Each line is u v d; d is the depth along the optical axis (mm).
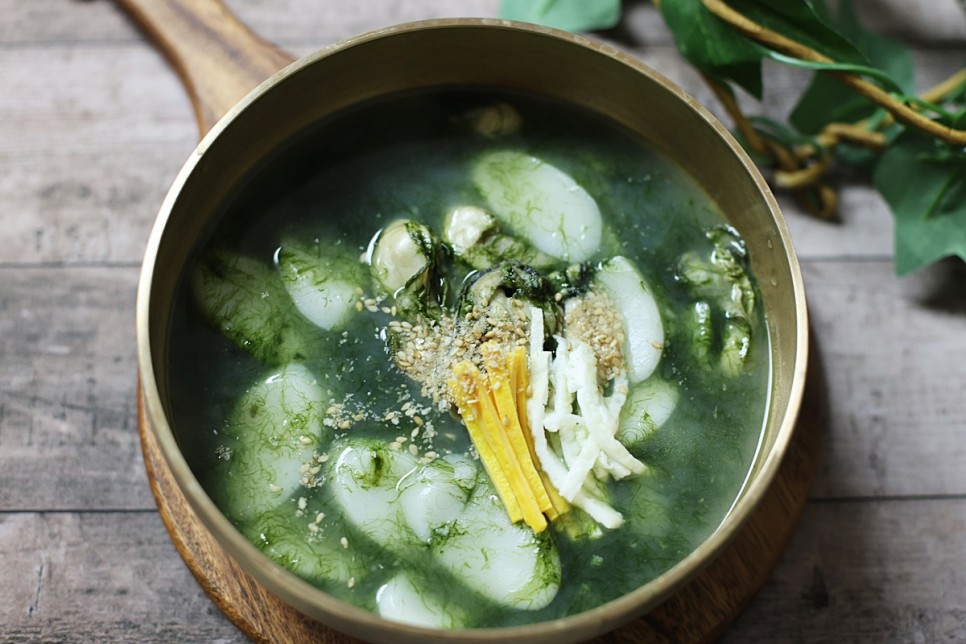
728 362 446
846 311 519
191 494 388
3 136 525
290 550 417
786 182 522
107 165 523
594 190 469
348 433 432
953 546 491
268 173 459
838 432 503
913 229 510
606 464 429
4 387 494
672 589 389
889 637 480
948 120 492
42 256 512
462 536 421
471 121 474
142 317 407
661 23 546
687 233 464
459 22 447
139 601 471
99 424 491
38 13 539
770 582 483
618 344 448
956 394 510
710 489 432
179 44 515
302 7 546
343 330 445
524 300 446
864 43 530
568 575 418
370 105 469
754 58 491
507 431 423
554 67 463
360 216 461
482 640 374
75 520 480
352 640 444
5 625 468
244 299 445
